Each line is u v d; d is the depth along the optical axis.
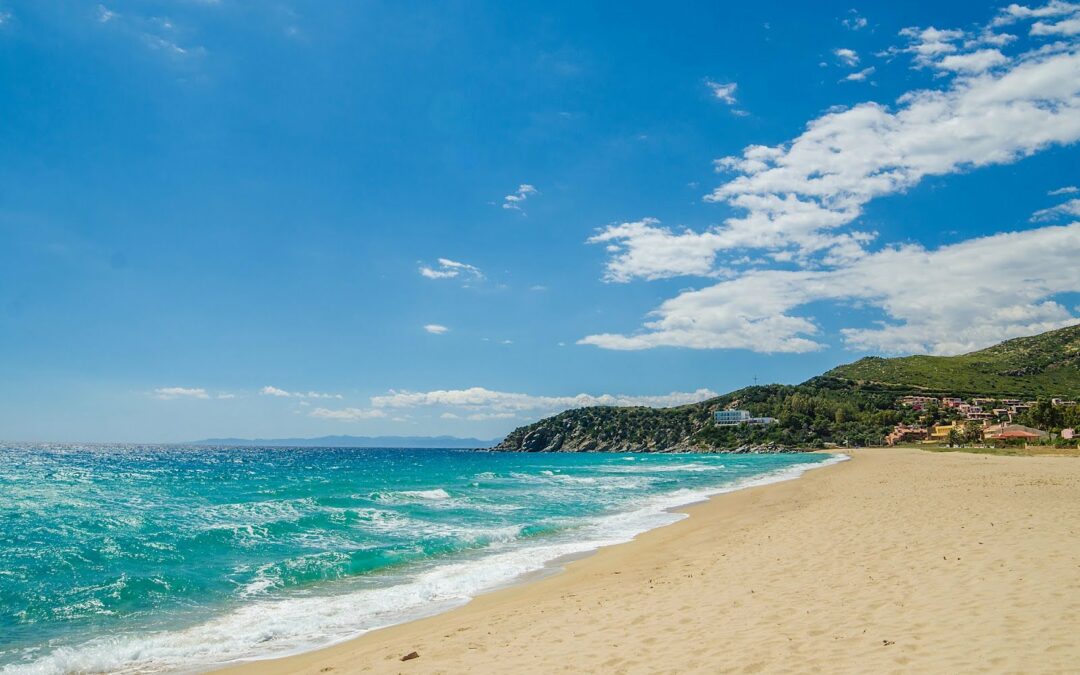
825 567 11.26
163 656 9.60
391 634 10.16
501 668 7.34
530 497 35.75
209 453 186.75
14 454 129.38
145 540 20.09
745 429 165.50
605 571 14.18
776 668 6.26
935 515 16.45
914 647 6.39
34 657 9.79
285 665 8.80
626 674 6.62
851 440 137.50
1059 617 6.84
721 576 11.70
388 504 32.06
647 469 75.25
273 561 17.16
